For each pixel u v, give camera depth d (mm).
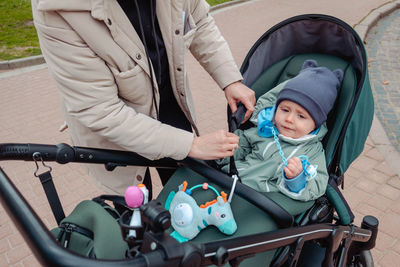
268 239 1156
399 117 4180
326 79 1747
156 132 1327
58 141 3969
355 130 1609
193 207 1381
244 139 1998
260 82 2088
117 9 1210
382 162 3402
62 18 1137
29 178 3371
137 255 791
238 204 1468
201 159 1395
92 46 1192
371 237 1967
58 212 1346
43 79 5570
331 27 1861
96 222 1170
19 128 4242
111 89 1282
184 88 1569
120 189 1781
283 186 1565
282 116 1783
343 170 1687
